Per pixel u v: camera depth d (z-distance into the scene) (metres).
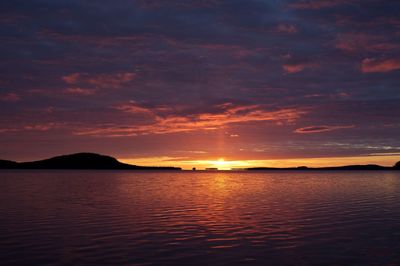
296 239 25.28
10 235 26.31
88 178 140.75
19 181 110.69
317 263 19.70
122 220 33.16
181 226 30.12
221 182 113.50
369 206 45.00
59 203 47.12
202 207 43.19
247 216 35.78
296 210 40.66
